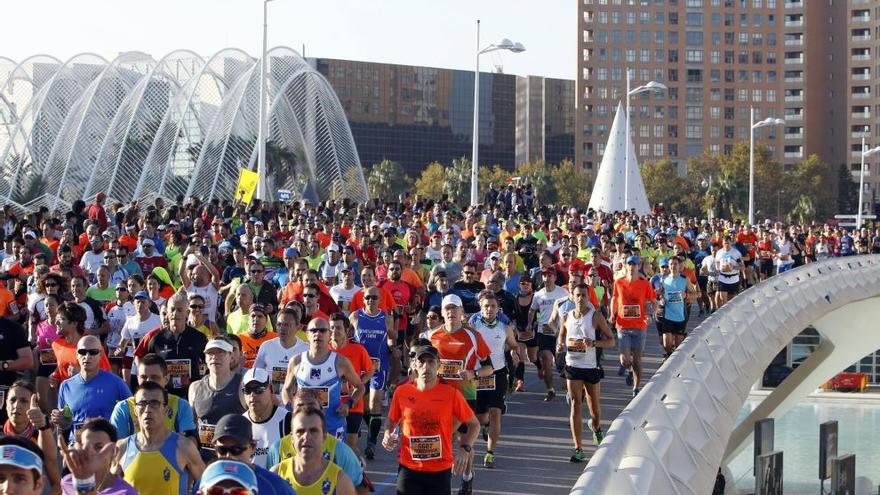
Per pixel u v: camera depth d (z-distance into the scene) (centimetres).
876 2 17825
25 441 559
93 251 2000
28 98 6862
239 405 952
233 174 6056
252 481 536
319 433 729
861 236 4925
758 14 17750
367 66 17850
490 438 1351
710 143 17688
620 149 8038
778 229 4731
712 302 2816
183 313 1184
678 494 731
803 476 2805
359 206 3481
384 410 1659
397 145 18112
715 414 1048
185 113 6200
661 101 17550
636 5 17462
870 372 3609
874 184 17912
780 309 1989
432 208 3772
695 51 17600
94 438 696
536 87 18750
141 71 6688
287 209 3162
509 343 1345
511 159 18862
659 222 4278
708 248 3272
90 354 998
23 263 1864
